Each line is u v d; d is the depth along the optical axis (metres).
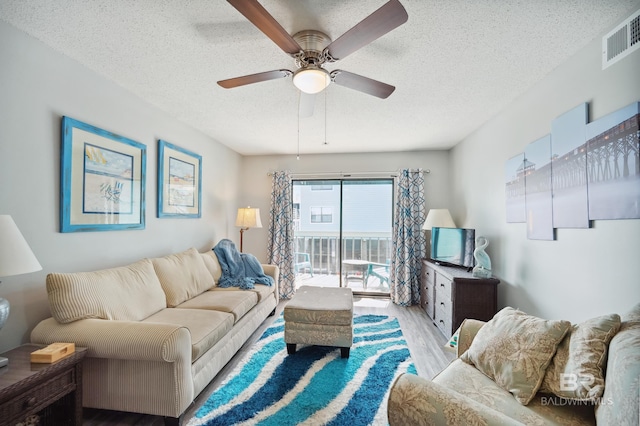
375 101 2.65
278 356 2.51
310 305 2.56
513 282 2.62
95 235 2.19
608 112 1.60
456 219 4.13
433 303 3.44
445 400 0.97
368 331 3.12
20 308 1.70
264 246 4.82
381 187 4.75
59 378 1.40
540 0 1.41
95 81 2.17
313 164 4.76
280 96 2.58
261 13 1.25
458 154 4.04
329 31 1.66
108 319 1.80
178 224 3.21
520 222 2.48
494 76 2.18
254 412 1.76
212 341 1.99
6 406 1.18
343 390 2.00
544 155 2.14
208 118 3.14
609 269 1.60
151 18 1.57
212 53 1.91
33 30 1.68
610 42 1.58
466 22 1.57
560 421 1.13
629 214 1.45
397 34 1.68
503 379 1.33
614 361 1.05
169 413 1.58
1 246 1.32
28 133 1.74
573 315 1.87
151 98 2.63
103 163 2.23
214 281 3.21
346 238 4.84
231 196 4.48
